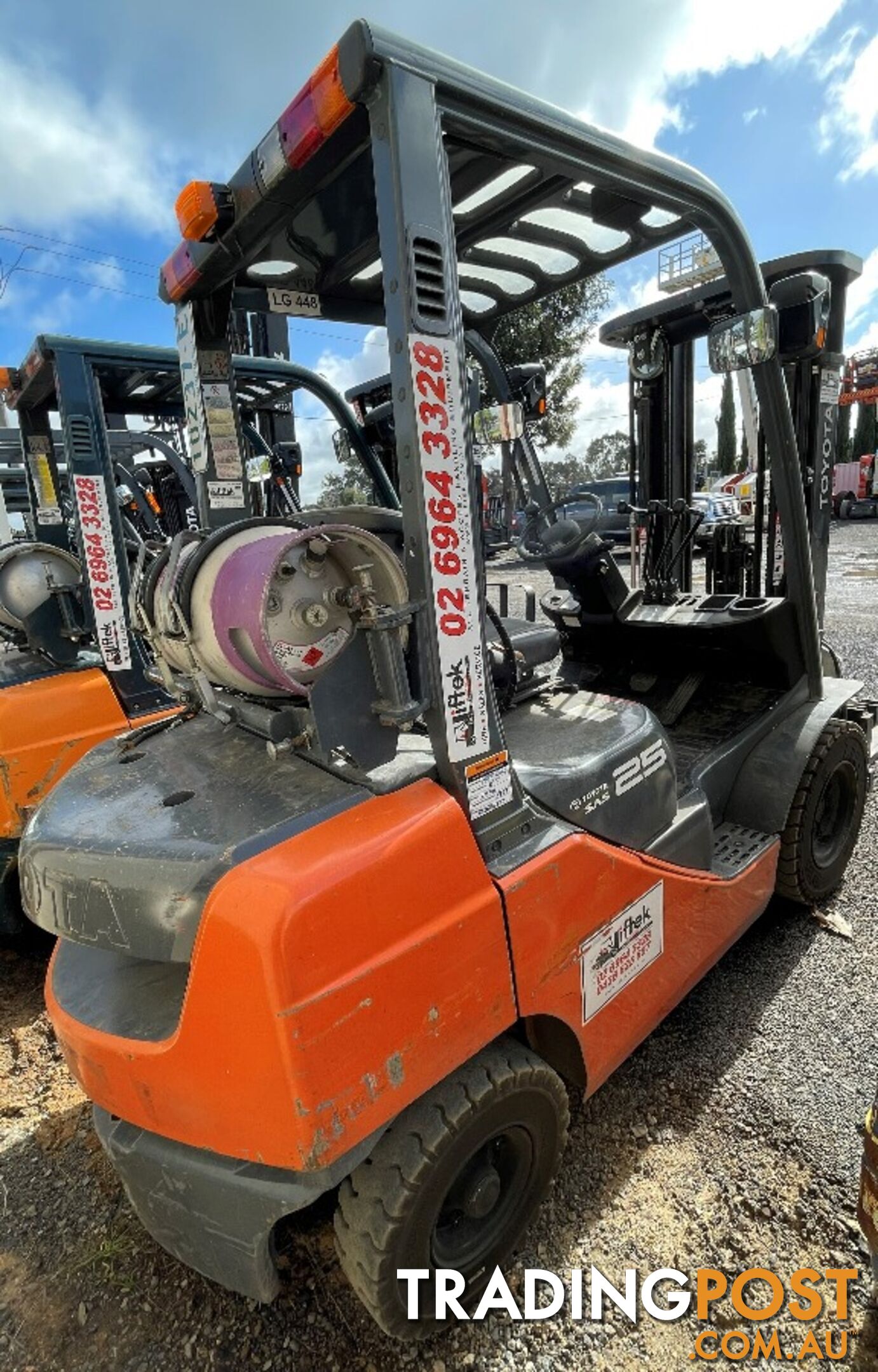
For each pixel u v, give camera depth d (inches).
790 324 103.9
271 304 91.1
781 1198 70.6
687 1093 82.8
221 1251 54.7
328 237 77.7
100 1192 78.7
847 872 124.6
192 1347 62.9
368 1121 49.0
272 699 62.5
